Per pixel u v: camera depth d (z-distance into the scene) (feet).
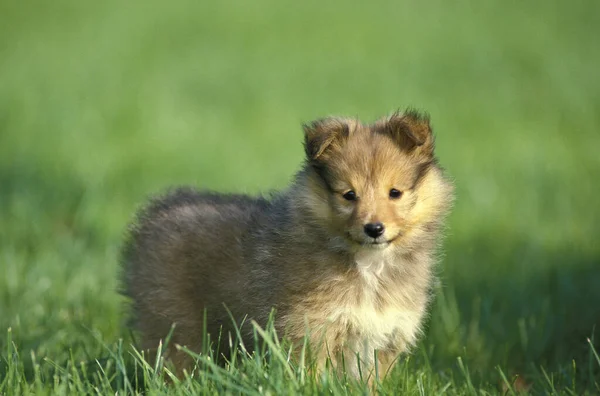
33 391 24.89
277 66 82.02
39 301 36.19
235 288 28.22
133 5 107.86
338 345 26.71
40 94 70.38
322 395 23.17
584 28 93.91
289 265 26.86
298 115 66.95
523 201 49.39
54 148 57.72
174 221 30.27
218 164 55.57
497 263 41.19
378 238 25.59
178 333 29.35
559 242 43.45
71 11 104.01
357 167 26.25
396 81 76.69
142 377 27.50
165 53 86.12
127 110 66.03
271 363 23.77
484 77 77.87
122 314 32.48
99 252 42.39
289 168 55.16
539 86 74.84
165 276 29.58
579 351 33.19
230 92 73.51
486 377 31.01
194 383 24.32
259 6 107.55
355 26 96.89
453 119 66.18
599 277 39.11
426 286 28.07
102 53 85.30
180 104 69.62
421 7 106.11
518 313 36.40
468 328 35.24
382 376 27.37
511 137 61.93
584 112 67.46
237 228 29.09
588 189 51.44
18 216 46.47
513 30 93.61
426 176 27.45
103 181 51.34
